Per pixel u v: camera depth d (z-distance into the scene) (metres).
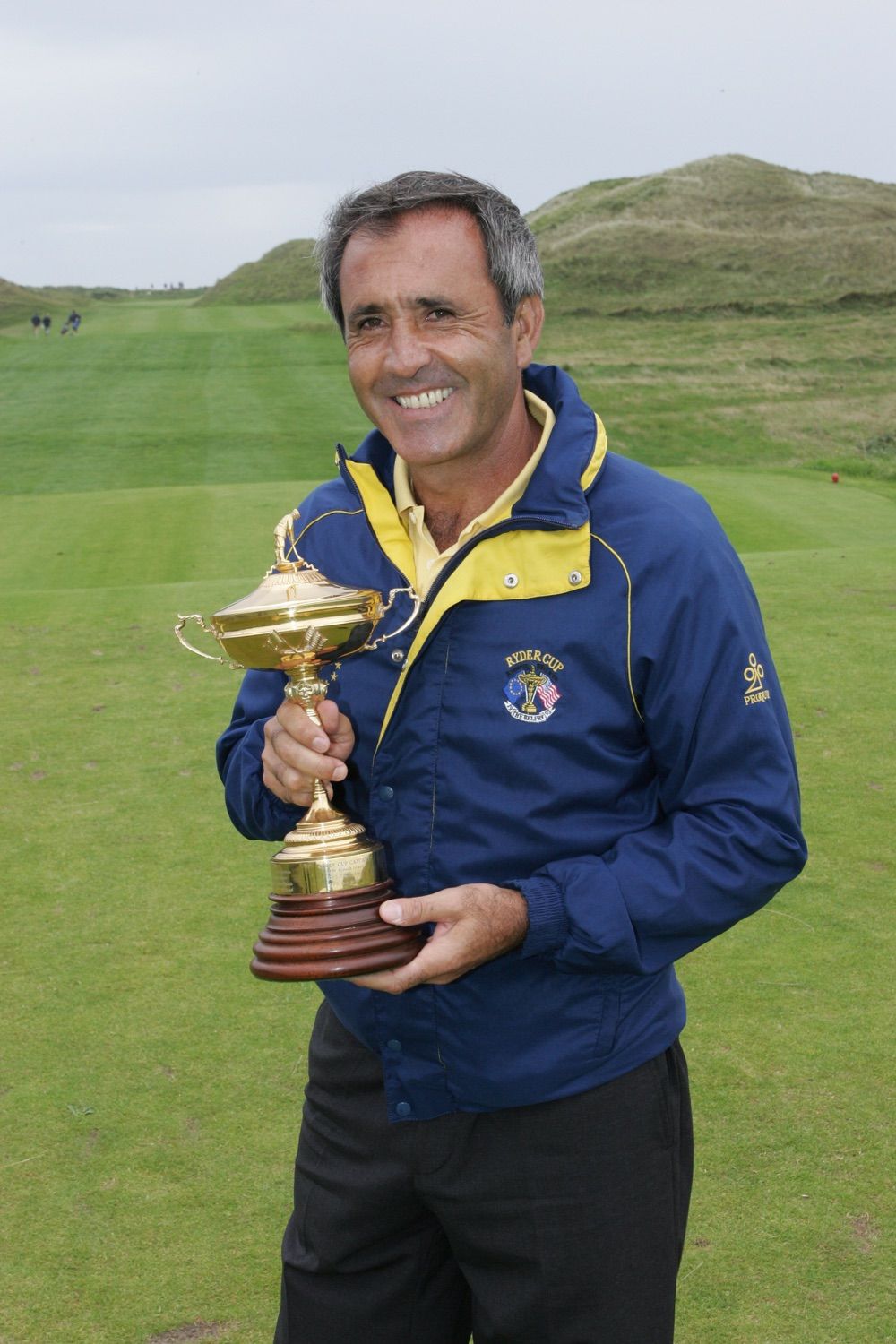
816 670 6.87
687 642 1.66
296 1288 1.93
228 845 4.98
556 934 1.62
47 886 4.63
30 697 6.92
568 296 55.69
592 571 1.67
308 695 1.76
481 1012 1.70
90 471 25.06
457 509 1.86
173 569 12.59
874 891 4.35
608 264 59.31
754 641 1.70
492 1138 1.74
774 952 3.94
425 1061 1.73
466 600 1.68
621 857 1.66
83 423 29.89
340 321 1.81
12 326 59.94
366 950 1.62
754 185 70.75
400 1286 1.89
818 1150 2.94
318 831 1.73
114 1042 3.56
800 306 50.75
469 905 1.60
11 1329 2.51
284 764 1.78
